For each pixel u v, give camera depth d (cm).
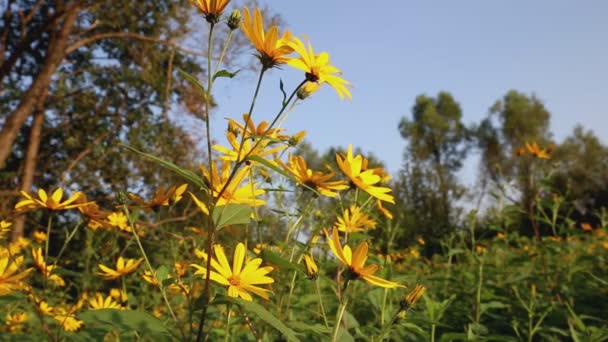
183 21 1430
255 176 230
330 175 199
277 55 152
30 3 1495
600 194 2600
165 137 1377
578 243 595
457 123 4072
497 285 439
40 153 1456
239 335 254
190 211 633
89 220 215
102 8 1430
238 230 217
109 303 287
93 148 1335
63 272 211
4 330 300
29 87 1373
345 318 240
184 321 239
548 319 370
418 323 303
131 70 1412
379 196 199
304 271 185
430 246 989
